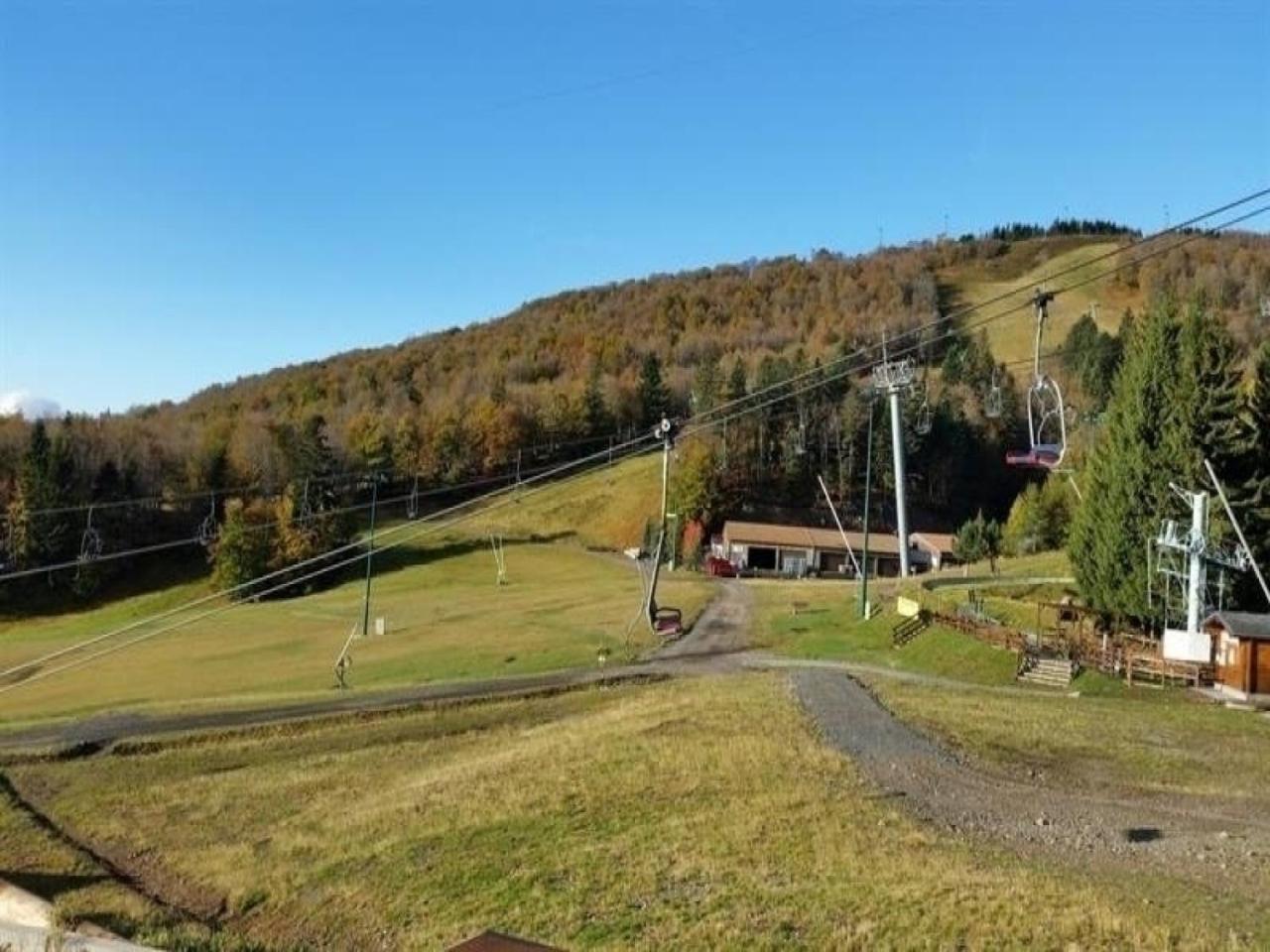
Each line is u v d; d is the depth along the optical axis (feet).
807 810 81.30
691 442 509.35
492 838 82.74
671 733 114.32
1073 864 67.97
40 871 91.25
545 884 71.00
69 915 54.60
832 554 428.15
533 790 94.32
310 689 192.34
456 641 240.94
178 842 99.96
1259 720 128.47
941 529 494.59
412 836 86.12
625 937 59.82
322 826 95.91
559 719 149.18
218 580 364.17
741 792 87.92
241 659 244.83
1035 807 84.58
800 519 479.41
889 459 492.95
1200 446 195.11
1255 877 65.05
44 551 367.66
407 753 130.82
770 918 59.77
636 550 437.17
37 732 161.79
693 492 460.96
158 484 408.05
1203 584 165.68
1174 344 203.21
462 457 470.39
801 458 500.74
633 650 215.51
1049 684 164.45
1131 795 89.81
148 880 90.02
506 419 484.74
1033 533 387.34
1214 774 98.63
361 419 462.60
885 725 116.88
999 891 60.64
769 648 215.31
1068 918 55.77
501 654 218.38
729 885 66.13
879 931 56.24
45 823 111.34
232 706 173.06
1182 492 171.22
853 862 68.23
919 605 216.54
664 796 88.43
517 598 319.47
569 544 449.48
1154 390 201.77
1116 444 205.57
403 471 439.63
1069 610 202.80
